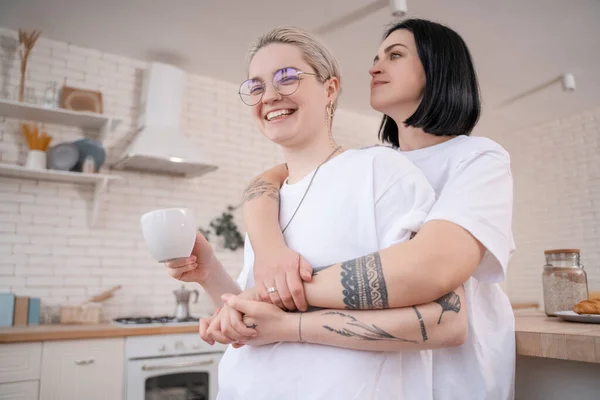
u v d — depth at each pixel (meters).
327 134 0.93
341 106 5.22
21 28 3.55
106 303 3.75
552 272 1.44
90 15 3.40
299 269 0.77
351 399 0.72
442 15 3.44
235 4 3.28
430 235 0.73
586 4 3.32
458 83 1.03
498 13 3.42
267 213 0.88
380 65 1.10
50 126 3.66
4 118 3.51
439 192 0.96
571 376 1.06
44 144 3.42
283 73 0.85
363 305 0.71
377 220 0.81
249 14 3.40
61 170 3.43
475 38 3.76
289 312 0.78
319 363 0.76
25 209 3.54
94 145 3.55
